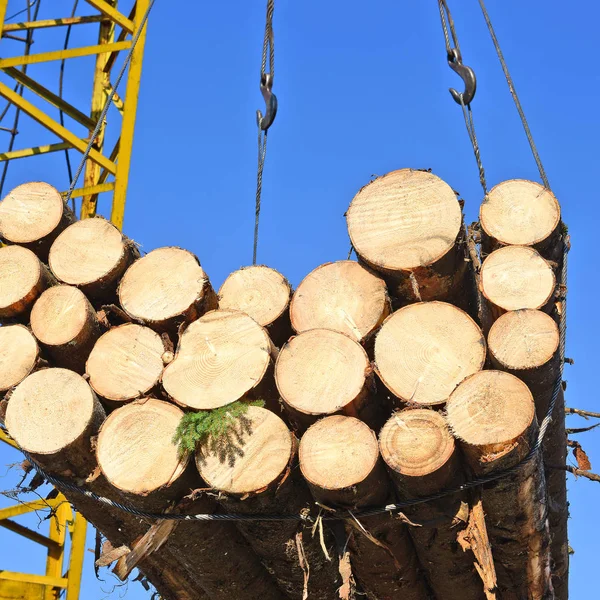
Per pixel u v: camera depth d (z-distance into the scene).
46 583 23.80
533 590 12.82
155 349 12.16
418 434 10.65
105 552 13.96
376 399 11.60
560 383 11.45
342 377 11.28
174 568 13.54
